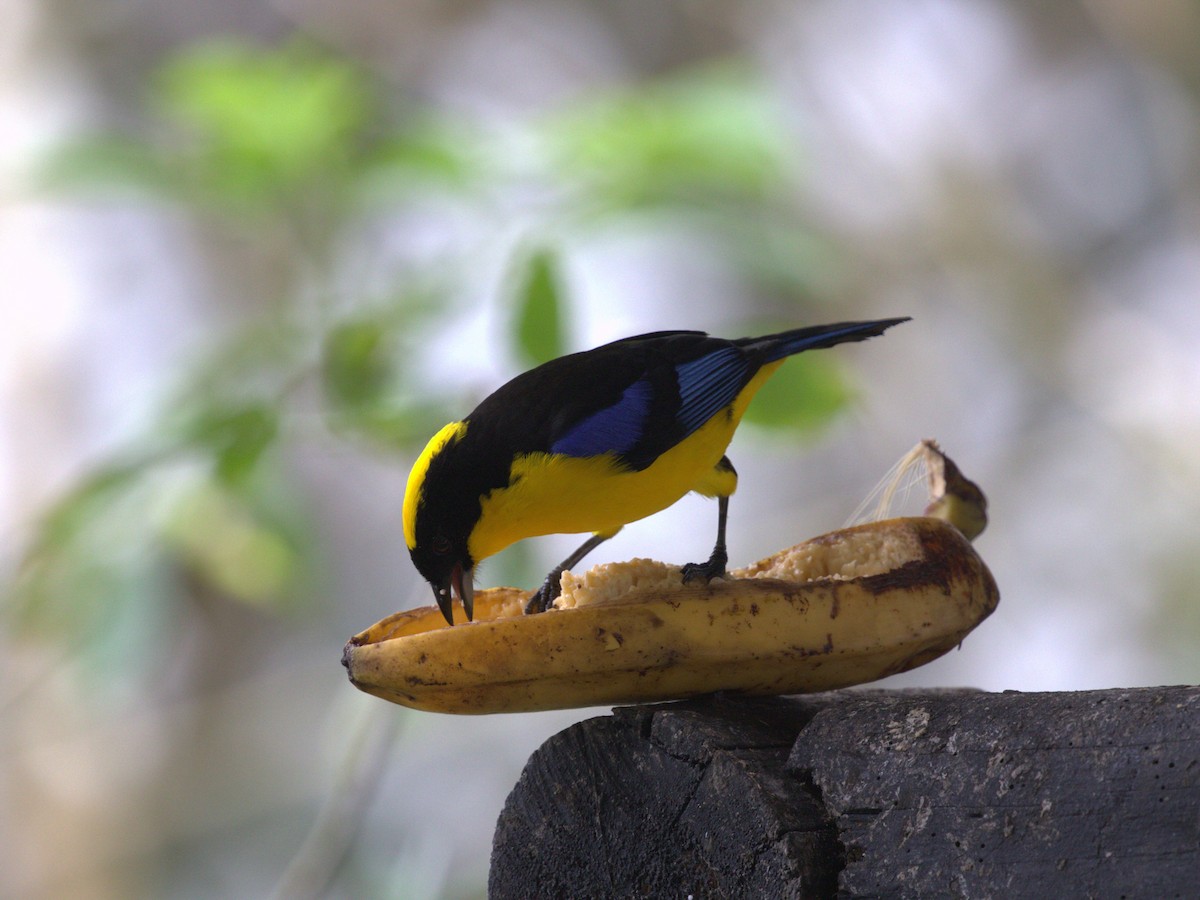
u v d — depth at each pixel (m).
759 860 5.22
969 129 20.64
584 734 5.86
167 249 17.05
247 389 10.55
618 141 9.84
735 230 10.05
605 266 16.78
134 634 9.96
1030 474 19.45
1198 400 17.97
